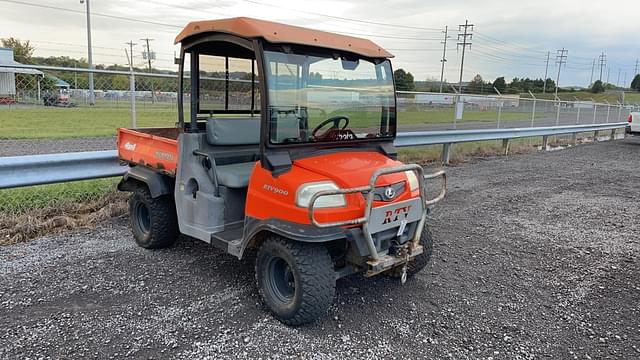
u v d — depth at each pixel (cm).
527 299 387
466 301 379
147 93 911
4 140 1009
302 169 328
